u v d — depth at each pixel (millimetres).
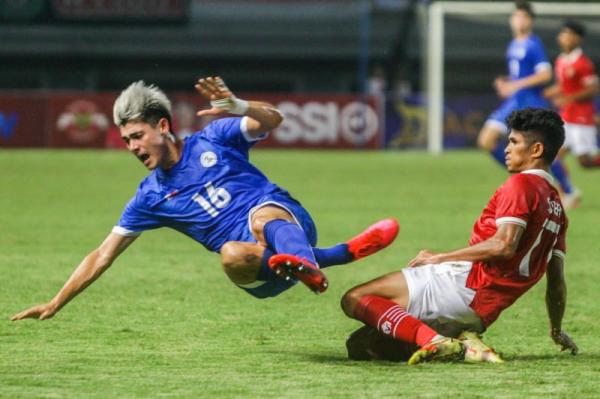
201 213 18406
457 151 91000
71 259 32594
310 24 120500
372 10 120812
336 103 90312
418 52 116812
